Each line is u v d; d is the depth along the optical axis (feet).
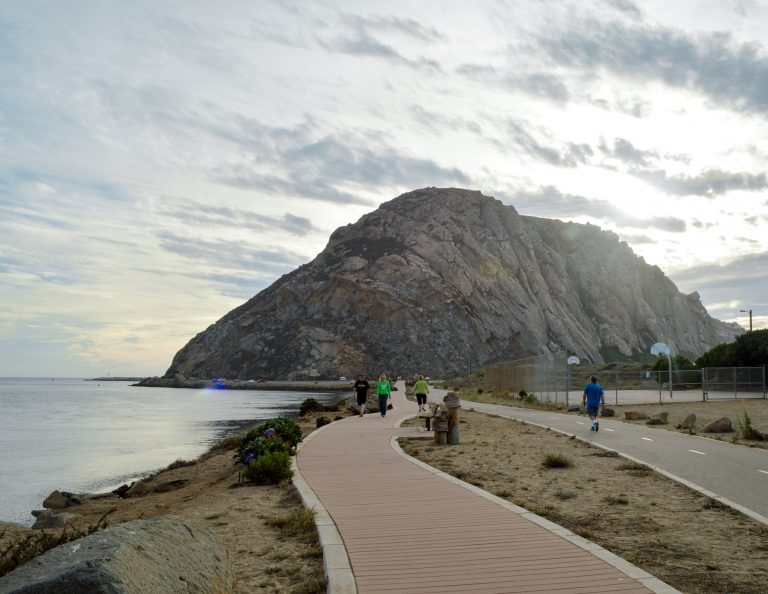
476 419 96.94
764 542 27.61
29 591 12.59
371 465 49.39
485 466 49.83
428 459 53.83
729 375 177.37
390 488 39.01
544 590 20.12
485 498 35.58
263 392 522.06
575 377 236.43
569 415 104.42
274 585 22.38
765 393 163.63
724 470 46.26
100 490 78.59
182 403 344.90
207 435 155.84
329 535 27.40
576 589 20.21
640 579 21.17
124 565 13.67
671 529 29.94
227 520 33.40
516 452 57.88
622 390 204.64
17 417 228.63
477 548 25.08
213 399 395.14
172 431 167.63
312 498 36.09
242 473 52.39
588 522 31.35
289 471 45.52
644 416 92.84
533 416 102.06
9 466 101.04
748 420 68.69
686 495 37.83
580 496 37.83
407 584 20.84
